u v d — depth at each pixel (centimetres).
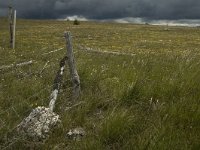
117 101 271
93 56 576
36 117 227
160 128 215
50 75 371
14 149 206
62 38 1568
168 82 291
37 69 412
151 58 489
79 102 269
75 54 589
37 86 325
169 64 399
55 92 268
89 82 322
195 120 228
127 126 222
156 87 283
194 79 300
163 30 3206
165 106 250
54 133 224
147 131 216
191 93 280
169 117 233
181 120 230
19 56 618
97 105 270
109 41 1472
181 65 355
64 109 259
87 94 293
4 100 289
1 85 331
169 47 1248
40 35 1777
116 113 233
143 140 201
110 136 214
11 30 901
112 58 540
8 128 221
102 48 1079
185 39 1903
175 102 263
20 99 288
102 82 316
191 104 248
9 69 425
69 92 302
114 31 2661
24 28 2780
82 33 2167
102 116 253
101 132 217
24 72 400
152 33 2556
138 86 283
